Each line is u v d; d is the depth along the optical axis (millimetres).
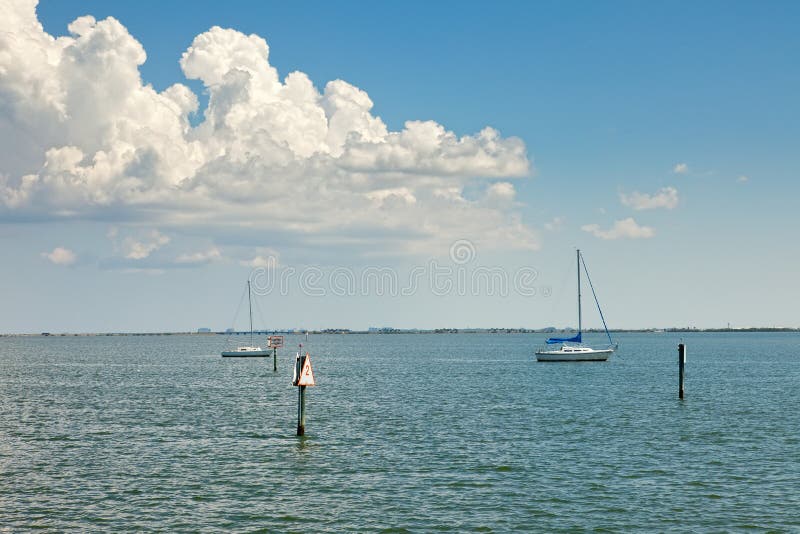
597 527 28750
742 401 69938
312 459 40656
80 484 34938
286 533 28078
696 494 33250
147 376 110312
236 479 35969
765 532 28125
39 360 174625
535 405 66625
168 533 27984
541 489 34125
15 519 29562
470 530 28406
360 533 28094
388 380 99875
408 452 42719
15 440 47031
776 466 38875
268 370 125562
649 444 45375
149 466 38812
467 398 73438
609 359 161125
